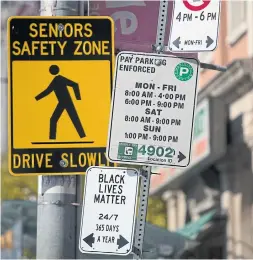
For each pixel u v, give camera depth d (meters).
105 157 6.66
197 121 19.47
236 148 19.42
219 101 19.03
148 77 6.07
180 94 6.07
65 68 6.70
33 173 6.61
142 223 6.10
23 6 11.08
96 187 6.14
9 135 6.64
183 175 22.28
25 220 16.20
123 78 6.06
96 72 6.73
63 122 6.67
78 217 6.61
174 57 6.09
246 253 19.75
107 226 6.11
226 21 19.59
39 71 6.70
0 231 16.12
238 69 17.55
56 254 6.43
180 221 27.50
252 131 18.22
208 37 6.23
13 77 6.67
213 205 22.20
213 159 19.31
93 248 6.09
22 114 6.66
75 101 6.68
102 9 9.27
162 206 30.02
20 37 6.71
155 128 6.05
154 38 9.23
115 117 6.04
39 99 6.67
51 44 6.72
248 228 19.83
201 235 20.55
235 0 19.05
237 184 20.03
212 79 18.88
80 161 6.64
